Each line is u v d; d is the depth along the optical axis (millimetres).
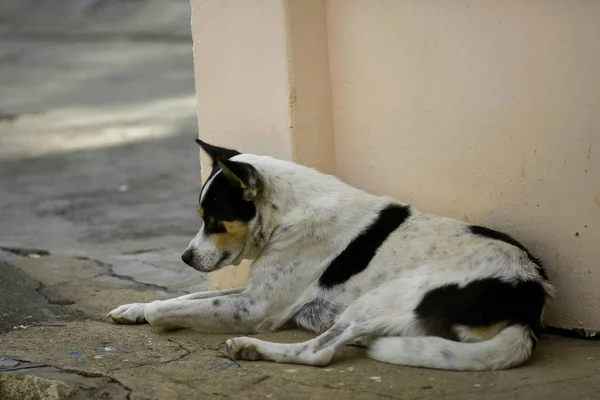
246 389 4684
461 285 4988
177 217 9461
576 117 5266
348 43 6133
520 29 5406
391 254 5363
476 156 5703
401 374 4816
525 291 4973
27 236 8875
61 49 22234
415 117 5930
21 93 17766
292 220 5469
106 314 6191
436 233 5371
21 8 26359
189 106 15961
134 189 10844
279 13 5992
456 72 5703
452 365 4797
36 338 5613
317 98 6203
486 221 5727
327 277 5453
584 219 5316
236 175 5297
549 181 5422
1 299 6598
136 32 23703
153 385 4766
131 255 7973
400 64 5934
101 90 17766
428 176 5945
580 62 5215
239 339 5066
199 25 6391
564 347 5258
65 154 12977
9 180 11539
